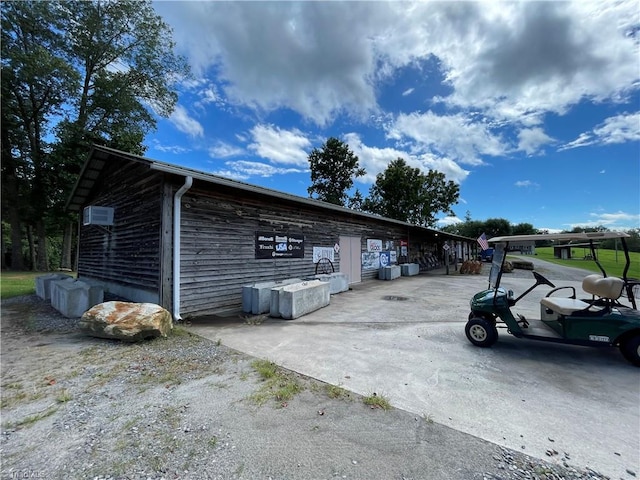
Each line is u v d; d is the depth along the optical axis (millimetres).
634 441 2158
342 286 9945
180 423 2307
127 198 7723
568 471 1817
